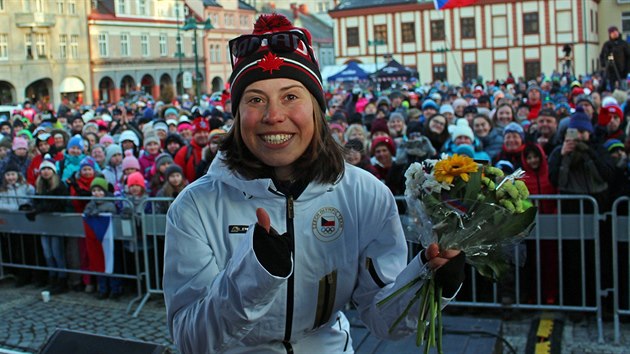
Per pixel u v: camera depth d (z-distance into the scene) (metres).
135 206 7.18
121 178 8.45
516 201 1.98
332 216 2.11
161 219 7.04
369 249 2.16
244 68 2.04
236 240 2.06
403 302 2.00
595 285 6.00
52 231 7.65
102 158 8.95
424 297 1.95
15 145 9.59
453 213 1.94
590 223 5.86
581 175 5.88
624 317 6.03
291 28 2.07
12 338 6.38
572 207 5.91
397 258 2.14
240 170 2.06
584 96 11.13
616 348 5.47
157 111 17.38
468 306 6.42
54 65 49.78
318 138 2.09
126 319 6.79
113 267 7.32
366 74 35.50
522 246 2.25
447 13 56.09
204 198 2.08
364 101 17.38
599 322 5.79
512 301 6.27
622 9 58.41
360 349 4.01
